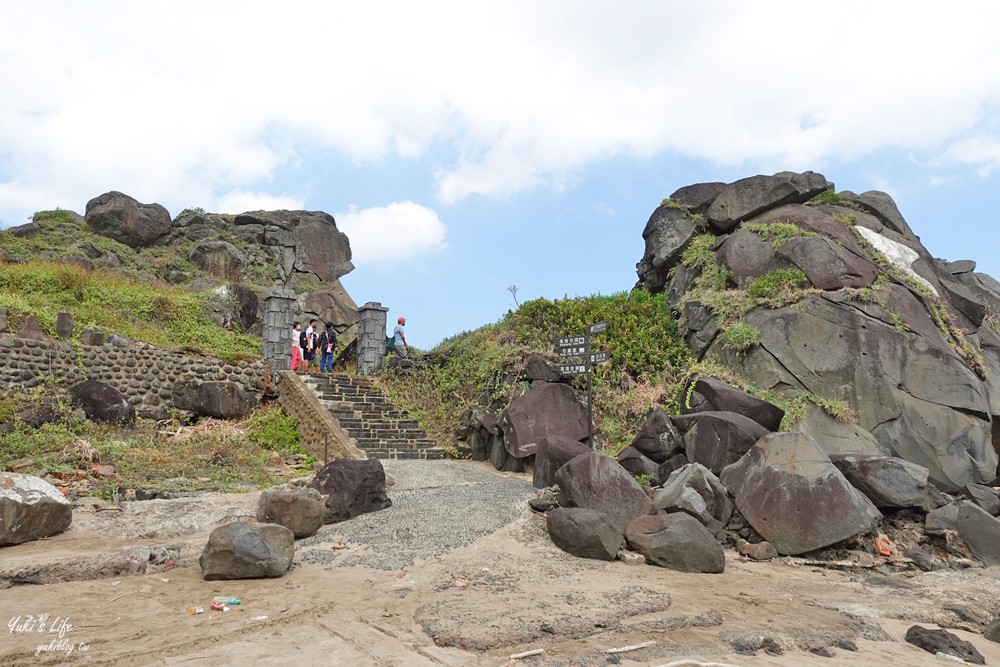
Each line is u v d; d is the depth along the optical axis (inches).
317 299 1045.8
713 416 435.2
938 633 223.0
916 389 534.6
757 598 263.0
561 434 531.2
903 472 380.8
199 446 518.9
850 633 227.3
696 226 743.7
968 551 357.4
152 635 195.6
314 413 588.1
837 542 341.4
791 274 604.4
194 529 345.4
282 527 280.7
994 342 646.5
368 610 224.1
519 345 628.7
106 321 663.8
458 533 327.3
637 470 450.9
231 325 836.6
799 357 557.9
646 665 183.3
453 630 198.8
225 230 1139.3
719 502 370.0
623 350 612.1
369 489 378.0
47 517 311.0
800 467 361.1
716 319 610.2
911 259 661.3
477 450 584.7
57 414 506.3
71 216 1026.1
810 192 724.0
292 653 183.2
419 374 726.5
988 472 508.1
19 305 566.3
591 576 278.5
